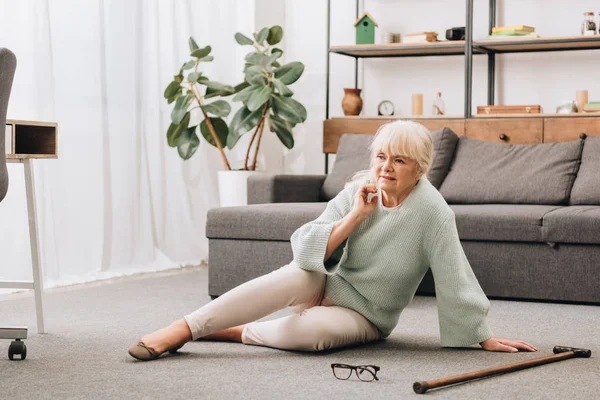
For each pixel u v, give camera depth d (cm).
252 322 258
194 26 518
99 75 439
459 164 427
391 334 274
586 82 496
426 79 538
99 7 438
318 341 239
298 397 193
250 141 540
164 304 347
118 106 456
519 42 472
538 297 351
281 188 418
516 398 192
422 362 230
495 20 512
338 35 563
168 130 478
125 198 461
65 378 212
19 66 393
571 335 274
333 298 247
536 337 271
